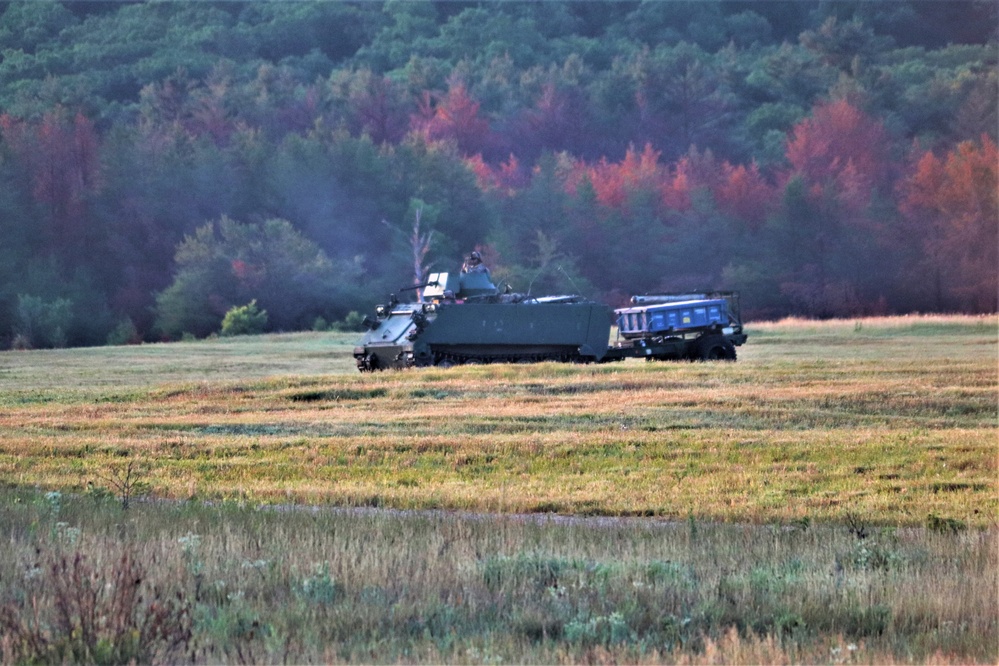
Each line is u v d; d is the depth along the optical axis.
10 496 63.75
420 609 40.38
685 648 37.69
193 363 169.38
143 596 40.47
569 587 42.88
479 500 66.12
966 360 149.88
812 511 63.28
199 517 55.56
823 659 36.91
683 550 50.22
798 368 133.88
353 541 49.31
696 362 142.38
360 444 85.88
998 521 59.78
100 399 118.88
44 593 40.72
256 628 38.09
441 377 126.88
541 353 146.25
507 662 35.75
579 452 82.88
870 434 89.81
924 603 42.53
